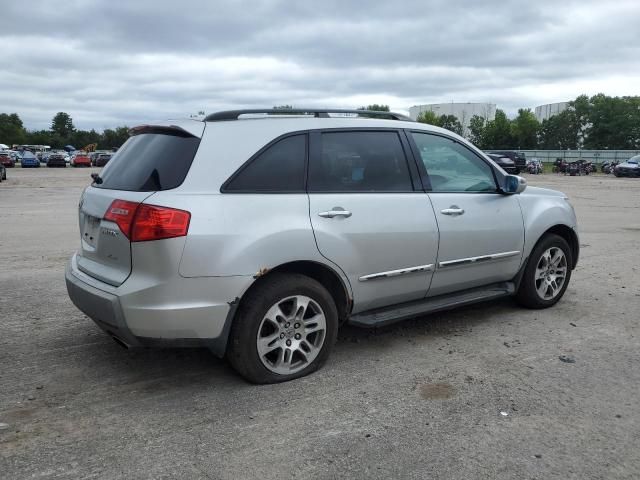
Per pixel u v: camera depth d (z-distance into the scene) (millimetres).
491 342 4715
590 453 3041
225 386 3820
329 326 3998
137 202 3439
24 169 47281
